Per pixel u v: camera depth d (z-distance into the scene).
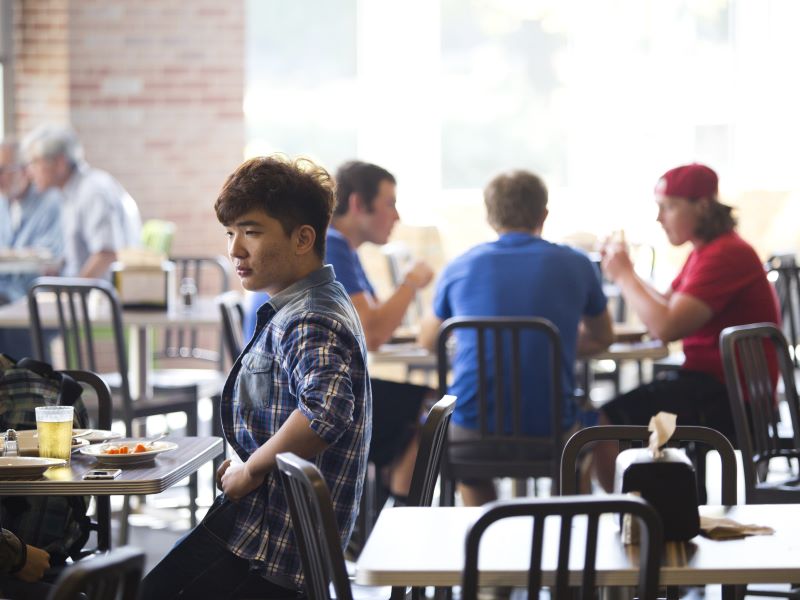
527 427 5.92
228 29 12.80
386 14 13.61
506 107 13.71
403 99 13.66
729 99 13.25
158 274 7.27
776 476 8.09
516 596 5.82
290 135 13.67
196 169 12.89
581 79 13.59
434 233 11.66
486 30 13.66
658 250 12.83
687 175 6.40
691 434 3.57
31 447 3.79
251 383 3.59
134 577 2.27
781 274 8.33
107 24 12.76
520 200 6.16
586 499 2.60
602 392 11.20
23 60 12.71
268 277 3.61
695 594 5.89
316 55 13.62
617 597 3.29
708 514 3.22
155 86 12.80
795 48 13.06
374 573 2.69
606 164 13.55
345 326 3.51
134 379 7.29
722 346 5.12
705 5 13.23
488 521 2.56
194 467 3.82
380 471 6.33
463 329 6.06
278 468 3.27
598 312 6.21
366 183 6.25
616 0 13.45
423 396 6.14
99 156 12.84
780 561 2.73
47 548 3.95
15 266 9.20
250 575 3.55
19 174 10.26
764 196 12.62
